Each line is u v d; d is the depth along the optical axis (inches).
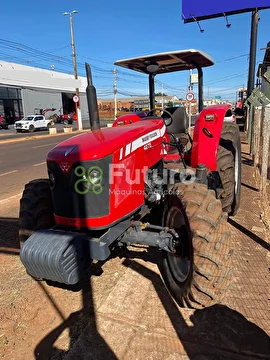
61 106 1937.7
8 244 161.2
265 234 158.1
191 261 97.0
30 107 1681.8
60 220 105.0
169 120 197.6
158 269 130.1
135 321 101.3
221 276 93.3
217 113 150.5
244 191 234.2
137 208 114.0
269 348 89.8
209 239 92.6
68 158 98.7
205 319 101.5
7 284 125.0
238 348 90.0
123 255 142.9
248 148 439.8
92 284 121.9
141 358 87.7
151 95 203.3
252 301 109.4
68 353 90.5
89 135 112.6
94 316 104.2
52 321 103.4
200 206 97.5
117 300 111.6
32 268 99.5
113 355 89.0
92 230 101.2
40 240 99.7
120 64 184.7
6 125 1389.0
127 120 173.6
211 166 146.3
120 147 103.3
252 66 548.7
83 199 99.0
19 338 97.0
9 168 395.2
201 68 198.5
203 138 149.1
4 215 204.7
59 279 96.3
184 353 88.9
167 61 180.2
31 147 644.7
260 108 305.3
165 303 109.4
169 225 114.2
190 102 627.8
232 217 181.8
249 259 135.0
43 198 123.6
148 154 120.4
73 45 1216.2
